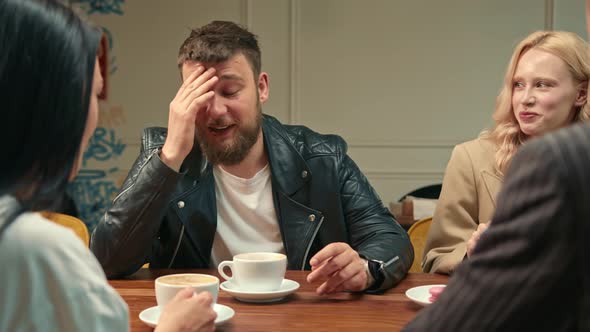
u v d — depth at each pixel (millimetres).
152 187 1483
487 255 578
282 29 5441
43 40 680
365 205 1774
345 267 1318
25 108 674
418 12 5344
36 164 693
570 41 1765
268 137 1787
